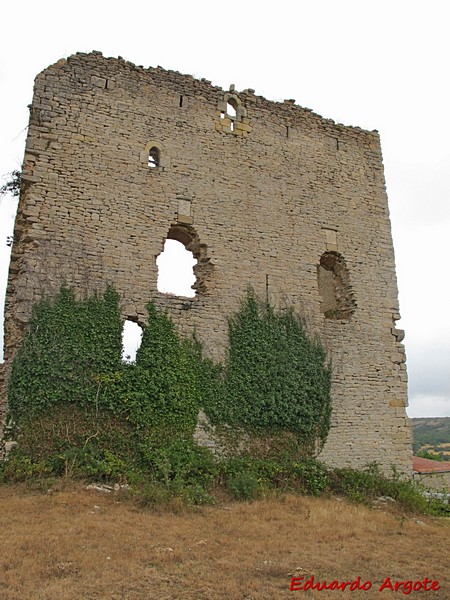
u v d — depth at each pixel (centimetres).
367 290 1756
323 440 1522
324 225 1759
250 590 662
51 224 1380
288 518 1065
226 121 1716
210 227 1582
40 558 712
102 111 1537
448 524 1252
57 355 1275
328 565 788
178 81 1680
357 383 1630
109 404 1288
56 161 1435
